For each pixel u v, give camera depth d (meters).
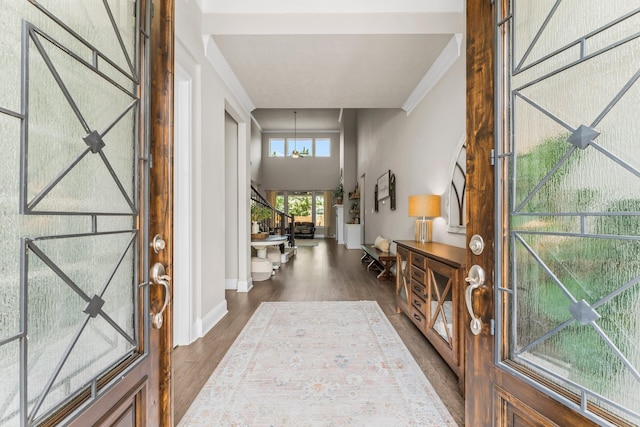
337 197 12.05
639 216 0.73
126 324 0.98
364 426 1.56
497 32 1.07
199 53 2.68
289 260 7.09
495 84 1.07
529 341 0.98
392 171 5.71
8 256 0.63
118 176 0.95
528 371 0.96
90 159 0.84
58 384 0.73
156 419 1.07
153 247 1.07
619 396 0.76
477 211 1.14
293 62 3.19
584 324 0.83
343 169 11.18
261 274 4.94
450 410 1.69
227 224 4.34
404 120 4.86
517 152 1.02
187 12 2.44
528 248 0.98
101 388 0.83
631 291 0.74
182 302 2.54
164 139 1.12
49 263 0.71
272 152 13.53
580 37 0.85
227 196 4.34
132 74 1.00
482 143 1.13
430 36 2.77
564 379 0.87
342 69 3.34
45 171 0.71
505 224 1.05
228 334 2.76
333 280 4.98
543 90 0.95
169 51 1.14
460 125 2.88
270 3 2.73
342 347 2.48
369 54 3.04
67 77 0.77
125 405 0.91
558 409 0.85
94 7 0.87
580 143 0.84
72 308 0.78
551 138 0.92
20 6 0.66
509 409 1.01
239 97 3.91
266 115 11.32
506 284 1.04
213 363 2.22
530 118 0.99
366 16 2.71
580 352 0.84
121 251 0.96
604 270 0.80
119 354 0.94
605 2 0.80
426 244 3.07
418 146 4.14
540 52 0.96
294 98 4.18
